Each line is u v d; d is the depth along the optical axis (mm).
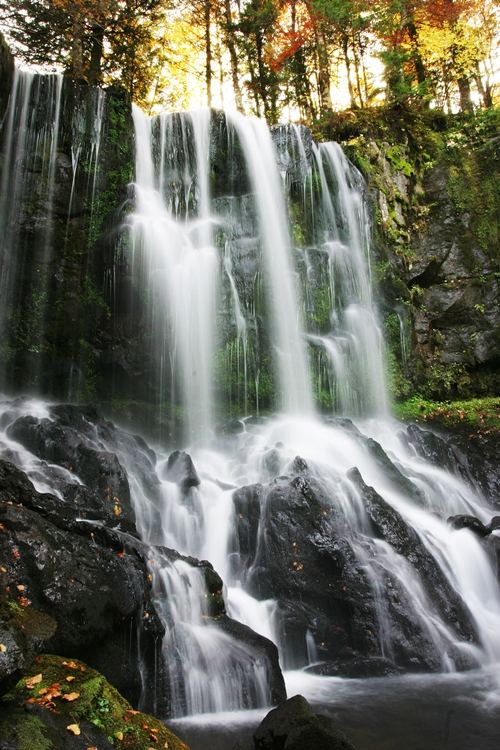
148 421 13234
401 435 14789
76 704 4141
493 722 5809
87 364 13617
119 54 21344
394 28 23703
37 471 8109
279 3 24484
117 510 8078
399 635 7742
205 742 5289
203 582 7016
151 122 16156
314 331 16406
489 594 9367
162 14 20406
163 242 14516
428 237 19625
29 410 10742
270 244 16281
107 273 13820
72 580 5426
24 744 3529
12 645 4035
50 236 13812
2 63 13484
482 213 19500
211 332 14617
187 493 9750
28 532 5543
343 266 17453
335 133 20109
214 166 16609
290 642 7715
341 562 8312
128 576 5930
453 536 9922
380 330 17688
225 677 6156
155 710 5801
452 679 7160
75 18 17547
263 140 17375
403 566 8656
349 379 16516
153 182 15727
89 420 10836
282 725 4785
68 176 14242
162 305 14023
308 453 12219
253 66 26797
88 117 14758
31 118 14000
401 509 10727
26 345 13164
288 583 8227
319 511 8906
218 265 15164
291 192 17422
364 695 6574
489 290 18875
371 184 18906
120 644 5652
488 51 25828
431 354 18797
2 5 17297
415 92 21125
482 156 20047
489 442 15008
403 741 5398
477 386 18656
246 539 8961
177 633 6336
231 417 14469
